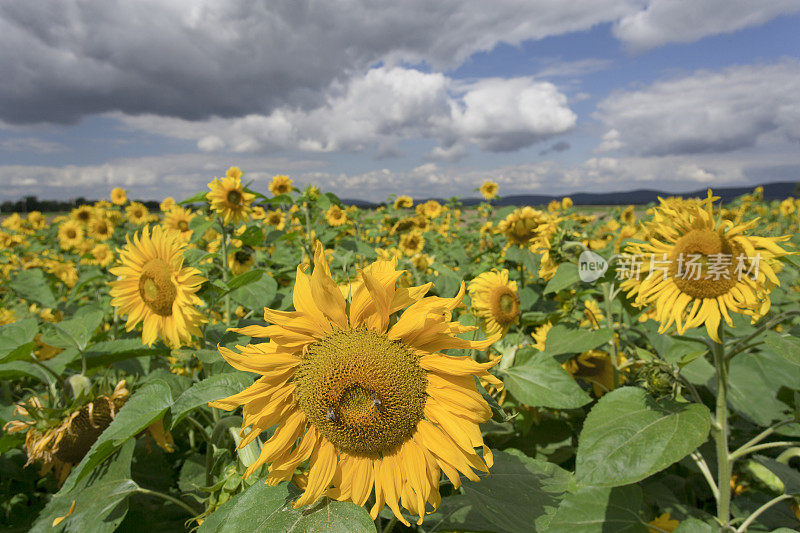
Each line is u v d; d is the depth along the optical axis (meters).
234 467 2.00
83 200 13.59
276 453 1.47
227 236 4.73
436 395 1.51
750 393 3.51
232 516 1.54
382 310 1.52
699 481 3.47
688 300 2.29
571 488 2.16
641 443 1.98
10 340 3.08
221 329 3.31
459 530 2.01
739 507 3.13
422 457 1.49
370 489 1.51
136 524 2.47
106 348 3.20
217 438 2.19
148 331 3.11
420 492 1.47
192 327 2.99
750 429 3.85
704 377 3.63
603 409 2.25
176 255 3.02
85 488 2.32
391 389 1.46
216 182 4.68
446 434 1.50
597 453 2.03
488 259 7.52
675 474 3.45
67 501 2.30
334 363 1.47
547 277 4.62
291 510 1.50
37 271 8.35
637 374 2.75
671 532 2.26
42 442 2.41
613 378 3.62
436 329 1.50
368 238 11.34
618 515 2.26
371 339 1.53
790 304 5.36
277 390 1.50
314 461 1.51
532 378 2.93
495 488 2.12
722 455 2.41
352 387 1.47
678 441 1.94
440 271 4.93
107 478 2.36
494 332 3.95
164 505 2.81
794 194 20.92
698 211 2.23
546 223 5.07
